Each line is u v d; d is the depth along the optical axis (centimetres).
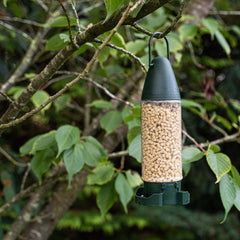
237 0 521
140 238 621
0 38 255
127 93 239
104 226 577
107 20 103
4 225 387
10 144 349
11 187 253
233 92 507
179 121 146
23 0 273
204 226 593
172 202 140
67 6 210
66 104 266
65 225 533
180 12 102
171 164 141
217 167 127
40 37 236
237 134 210
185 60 463
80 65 256
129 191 177
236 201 130
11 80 223
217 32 217
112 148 225
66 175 212
